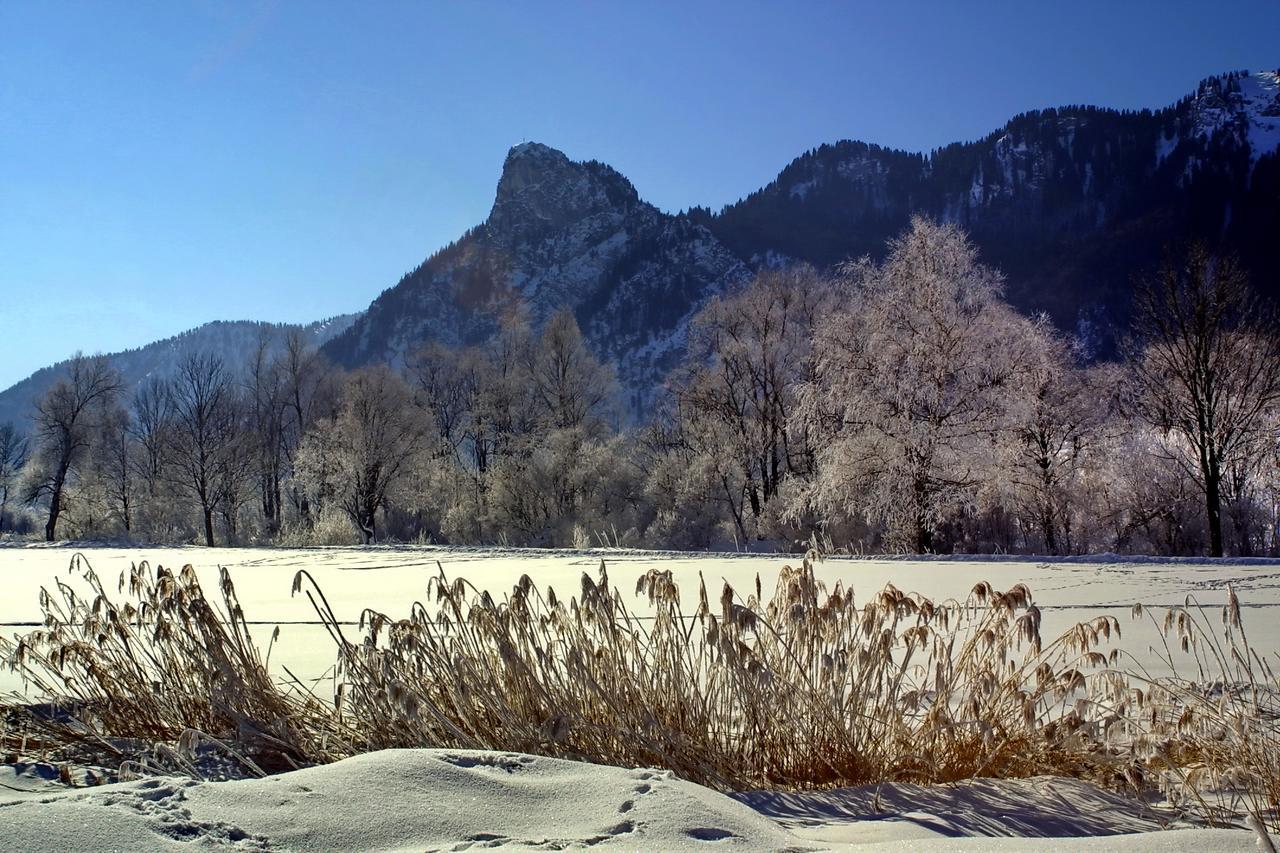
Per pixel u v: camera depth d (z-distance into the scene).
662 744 3.87
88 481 57.62
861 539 26.67
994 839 2.57
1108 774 3.71
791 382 37.81
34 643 4.89
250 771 3.91
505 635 4.12
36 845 2.10
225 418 55.91
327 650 6.86
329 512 46.00
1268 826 3.06
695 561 16.53
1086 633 4.13
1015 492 23.39
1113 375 32.44
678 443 42.56
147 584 4.91
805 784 3.87
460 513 43.53
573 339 51.84
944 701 3.98
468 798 2.70
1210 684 4.75
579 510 40.09
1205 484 23.73
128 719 4.63
